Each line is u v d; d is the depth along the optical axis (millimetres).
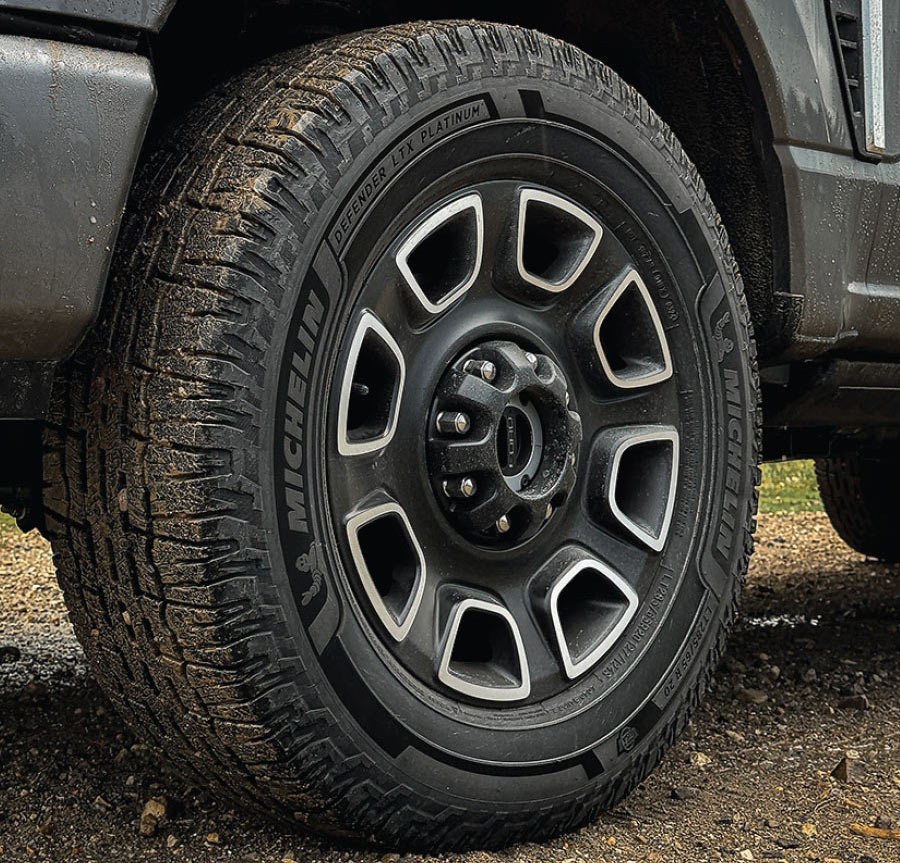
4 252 1542
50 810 2188
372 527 2068
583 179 2227
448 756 1954
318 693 1807
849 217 2711
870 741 2809
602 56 2713
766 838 2193
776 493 9203
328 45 2041
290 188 1796
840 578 5336
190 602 1724
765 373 2887
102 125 1608
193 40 2178
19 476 2092
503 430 2084
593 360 2266
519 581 2180
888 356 3029
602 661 2215
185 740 1904
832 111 2656
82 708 2850
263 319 1753
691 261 2391
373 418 1990
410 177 1952
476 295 2135
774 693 3240
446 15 2545
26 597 4488
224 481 1711
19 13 1550
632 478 2385
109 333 1799
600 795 2178
